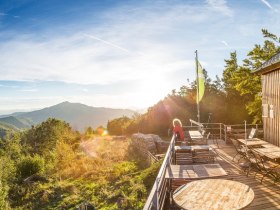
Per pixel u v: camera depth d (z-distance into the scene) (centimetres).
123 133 5038
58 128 5459
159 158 2411
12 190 2489
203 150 1204
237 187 632
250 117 3431
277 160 1109
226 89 3784
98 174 2520
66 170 2894
